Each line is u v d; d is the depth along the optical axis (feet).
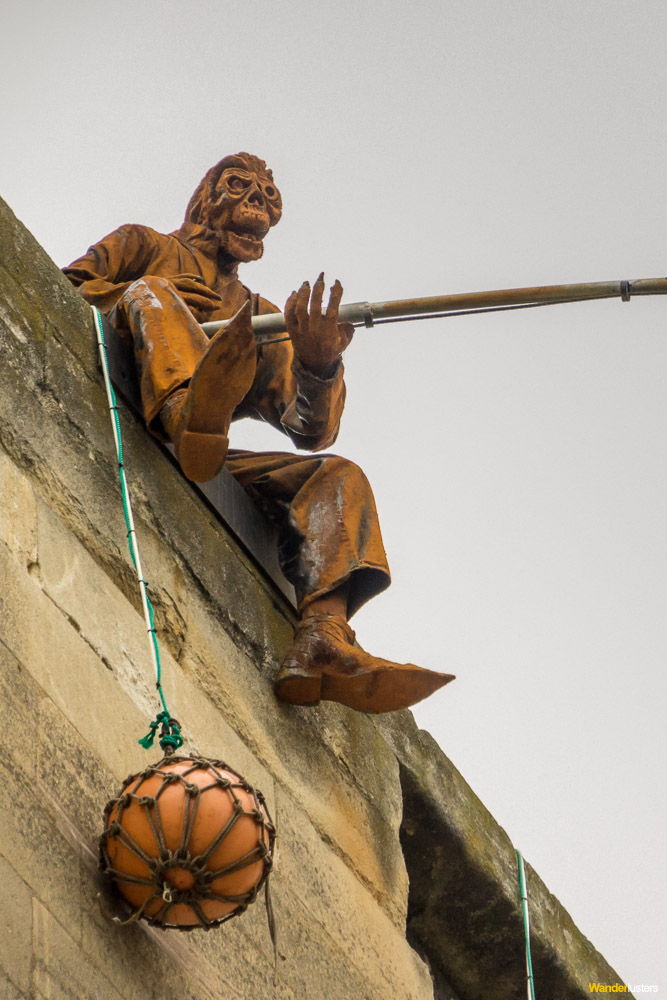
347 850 91.56
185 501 90.58
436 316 92.07
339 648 90.17
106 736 78.13
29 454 82.02
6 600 76.07
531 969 106.22
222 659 88.28
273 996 81.35
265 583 93.91
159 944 76.13
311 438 98.12
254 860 73.92
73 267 98.73
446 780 103.96
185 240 104.32
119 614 82.64
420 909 104.53
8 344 84.17
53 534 80.84
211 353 83.76
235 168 105.70
